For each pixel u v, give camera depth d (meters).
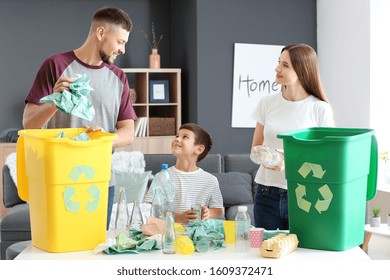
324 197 2.43
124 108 3.45
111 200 3.23
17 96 8.09
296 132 2.62
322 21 7.62
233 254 2.42
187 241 2.44
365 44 6.65
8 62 8.06
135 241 2.48
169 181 3.38
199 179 3.79
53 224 2.44
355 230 2.51
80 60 3.31
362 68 6.72
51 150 2.39
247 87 7.62
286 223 3.23
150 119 7.82
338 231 2.44
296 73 3.17
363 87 6.71
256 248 2.51
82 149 2.43
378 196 6.25
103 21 3.29
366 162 2.52
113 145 3.32
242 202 5.97
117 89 3.40
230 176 6.05
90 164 2.45
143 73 7.95
